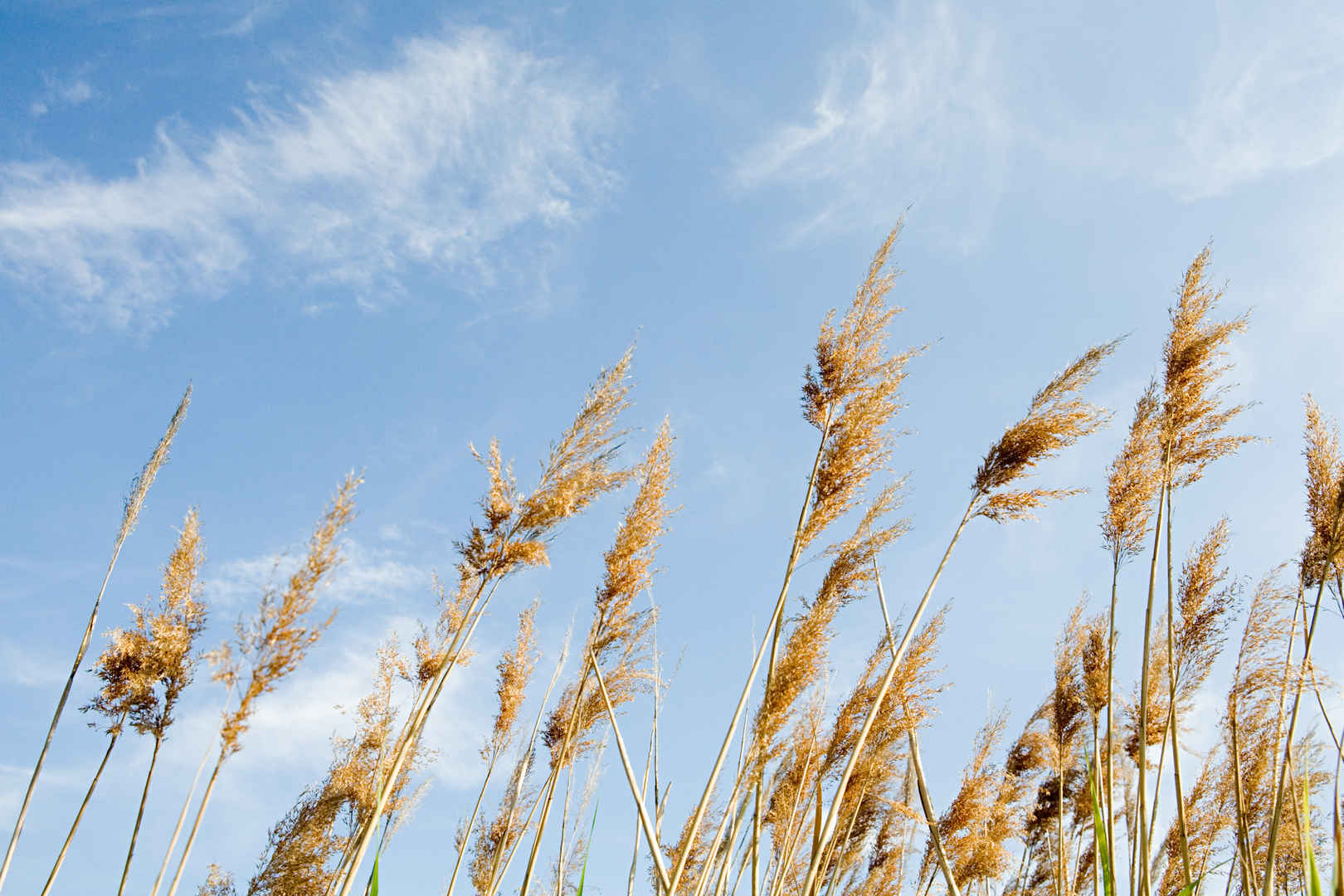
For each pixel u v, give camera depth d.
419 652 1.98
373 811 1.54
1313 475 1.71
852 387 1.82
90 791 1.69
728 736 1.63
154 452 1.89
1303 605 1.68
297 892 1.74
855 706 1.75
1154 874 1.81
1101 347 1.70
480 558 1.64
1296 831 1.67
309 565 1.45
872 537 1.82
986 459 1.72
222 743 1.43
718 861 1.76
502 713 2.14
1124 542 1.78
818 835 1.69
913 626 1.64
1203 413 1.78
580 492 1.67
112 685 1.72
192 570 1.75
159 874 1.41
